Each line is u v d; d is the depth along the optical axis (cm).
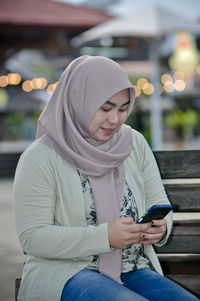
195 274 242
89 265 198
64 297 184
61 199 199
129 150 215
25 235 192
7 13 801
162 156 243
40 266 196
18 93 2077
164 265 249
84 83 198
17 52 939
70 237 188
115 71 197
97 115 199
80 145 203
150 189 220
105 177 204
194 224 250
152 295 191
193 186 243
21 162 201
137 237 188
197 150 242
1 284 353
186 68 1136
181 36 1099
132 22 904
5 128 2381
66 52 909
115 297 175
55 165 200
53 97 208
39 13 815
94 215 201
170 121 1914
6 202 730
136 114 1656
